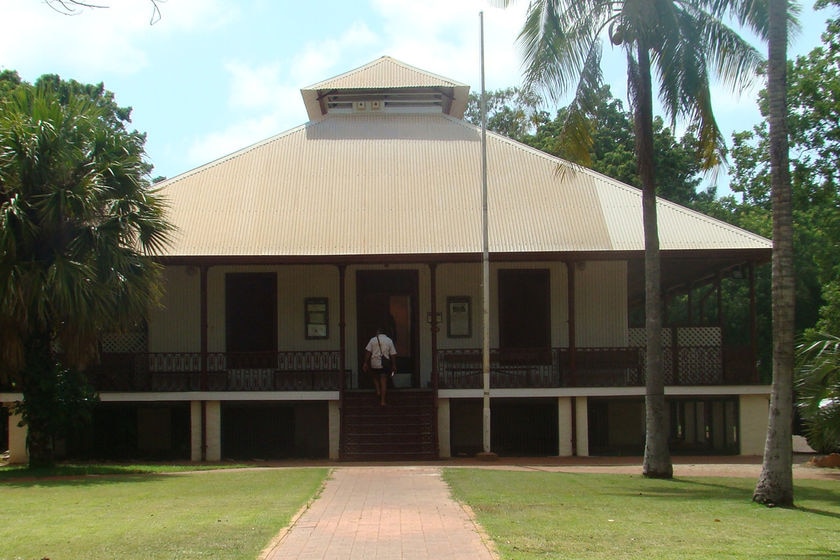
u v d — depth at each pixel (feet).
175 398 81.25
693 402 100.32
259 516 42.65
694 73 62.85
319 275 90.74
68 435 80.28
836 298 109.70
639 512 45.39
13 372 67.97
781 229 50.60
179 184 95.20
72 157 65.46
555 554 33.40
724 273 100.01
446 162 98.73
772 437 50.03
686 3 63.16
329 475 63.41
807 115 101.19
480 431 90.07
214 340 89.25
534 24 61.98
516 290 90.43
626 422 91.86
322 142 101.86
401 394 82.02
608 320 89.66
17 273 62.13
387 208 91.76
